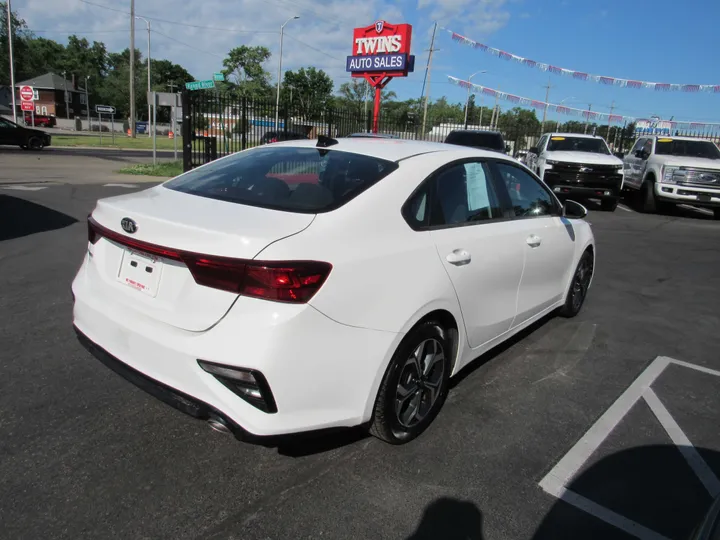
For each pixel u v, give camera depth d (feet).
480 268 10.82
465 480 9.02
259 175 10.22
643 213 46.57
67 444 9.37
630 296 20.70
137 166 60.08
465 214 11.04
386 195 9.29
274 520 7.88
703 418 11.53
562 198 45.93
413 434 9.99
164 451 9.35
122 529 7.54
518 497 8.68
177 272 8.00
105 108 120.67
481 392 12.24
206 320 7.63
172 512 7.92
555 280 15.10
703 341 16.19
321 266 7.69
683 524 8.25
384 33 57.26
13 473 8.55
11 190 36.65
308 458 9.40
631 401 12.15
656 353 15.10
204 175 10.93
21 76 264.52
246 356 7.34
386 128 74.95
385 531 7.77
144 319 8.37
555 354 14.67
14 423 9.89
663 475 9.44
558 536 7.86
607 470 9.51
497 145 49.49
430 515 8.14
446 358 10.50
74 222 27.32
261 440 7.57
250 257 7.37
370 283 8.34
